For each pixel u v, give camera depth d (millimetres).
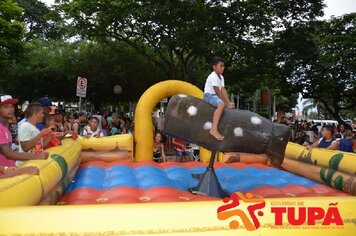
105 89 25922
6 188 3164
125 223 2896
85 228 2830
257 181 6270
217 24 15922
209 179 5617
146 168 7098
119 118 17234
